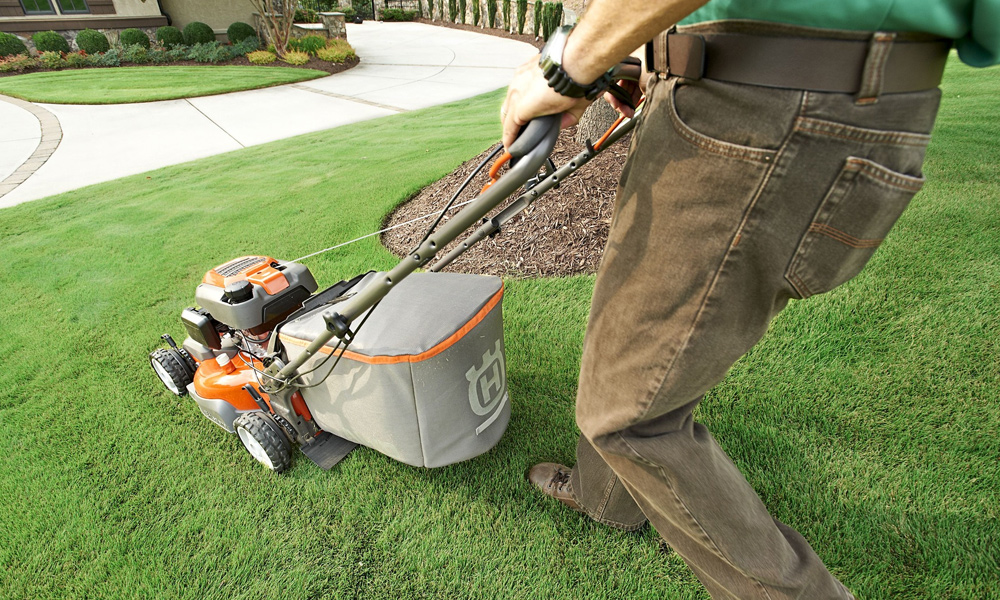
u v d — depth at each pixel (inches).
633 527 72.6
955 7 28.0
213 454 93.6
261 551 76.0
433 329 68.1
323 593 70.3
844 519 71.1
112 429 100.7
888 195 30.9
